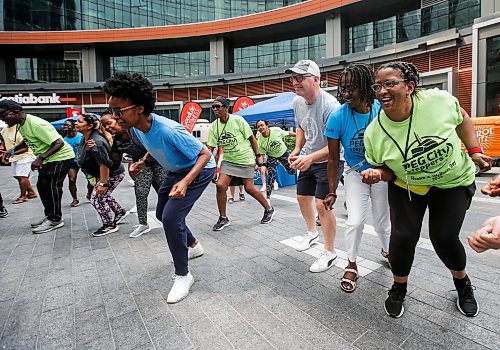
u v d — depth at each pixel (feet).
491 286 8.35
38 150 14.67
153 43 94.84
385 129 6.49
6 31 92.22
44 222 15.46
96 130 13.51
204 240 13.17
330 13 74.23
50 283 9.46
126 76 7.50
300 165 9.04
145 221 14.20
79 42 92.63
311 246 12.01
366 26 73.87
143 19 103.96
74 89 86.33
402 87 5.94
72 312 7.81
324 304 7.82
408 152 6.30
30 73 97.35
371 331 6.68
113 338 6.73
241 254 11.43
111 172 14.35
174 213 8.27
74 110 73.31
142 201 13.94
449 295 7.98
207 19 107.24
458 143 6.35
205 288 8.84
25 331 7.06
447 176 6.38
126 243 13.02
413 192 6.88
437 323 6.86
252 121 32.09
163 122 8.21
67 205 21.74
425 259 10.27
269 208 15.87
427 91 6.41
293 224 15.42
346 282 8.40
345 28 74.90
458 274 7.08
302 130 11.25
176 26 90.53
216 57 90.33
